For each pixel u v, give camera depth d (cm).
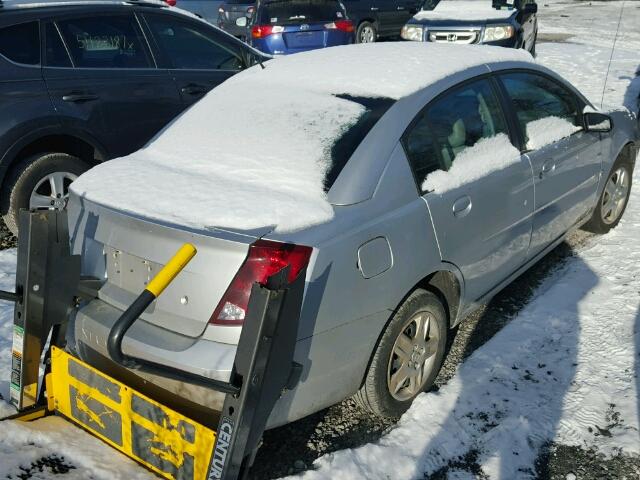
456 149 334
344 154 292
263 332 215
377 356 291
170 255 254
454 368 358
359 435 309
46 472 258
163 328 256
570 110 441
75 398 273
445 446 298
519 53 414
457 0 1173
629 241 508
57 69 498
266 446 302
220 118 340
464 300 343
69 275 271
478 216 335
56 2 512
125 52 537
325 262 253
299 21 1108
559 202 421
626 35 1731
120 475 258
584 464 290
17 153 481
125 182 293
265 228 250
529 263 410
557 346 373
